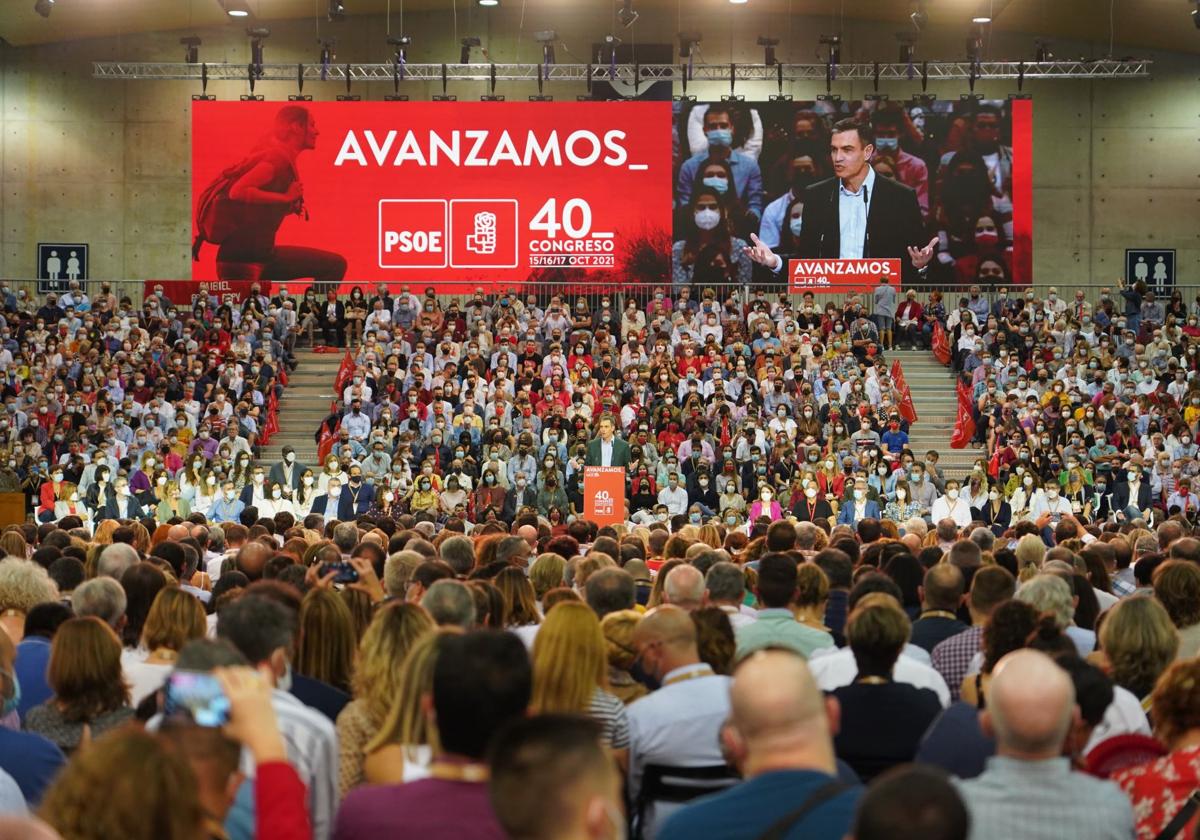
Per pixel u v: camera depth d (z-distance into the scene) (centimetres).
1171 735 398
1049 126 3334
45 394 2559
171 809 240
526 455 2291
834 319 2836
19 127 3347
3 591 588
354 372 2634
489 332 2789
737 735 320
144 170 3350
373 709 432
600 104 3064
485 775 311
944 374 2822
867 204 3034
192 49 3045
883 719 457
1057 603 586
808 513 2180
